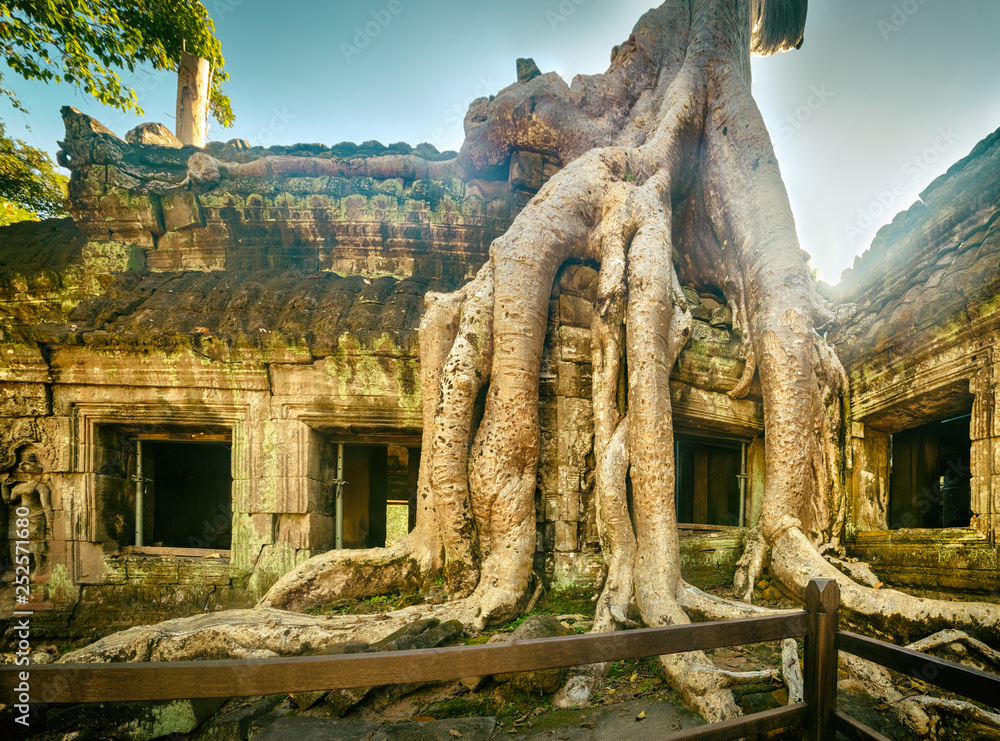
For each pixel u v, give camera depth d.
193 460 8.65
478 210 7.53
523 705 3.24
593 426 5.35
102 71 8.22
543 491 5.14
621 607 4.21
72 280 6.72
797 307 5.48
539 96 7.56
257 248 7.56
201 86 10.45
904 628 3.64
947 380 4.70
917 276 5.63
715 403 5.93
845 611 3.97
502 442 4.69
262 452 5.36
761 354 5.55
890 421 5.77
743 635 2.06
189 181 7.27
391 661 1.58
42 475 5.44
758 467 6.50
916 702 2.91
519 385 4.80
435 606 4.32
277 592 4.58
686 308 5.53
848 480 5.72
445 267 7.61
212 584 5.25
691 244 7.42
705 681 3.10
